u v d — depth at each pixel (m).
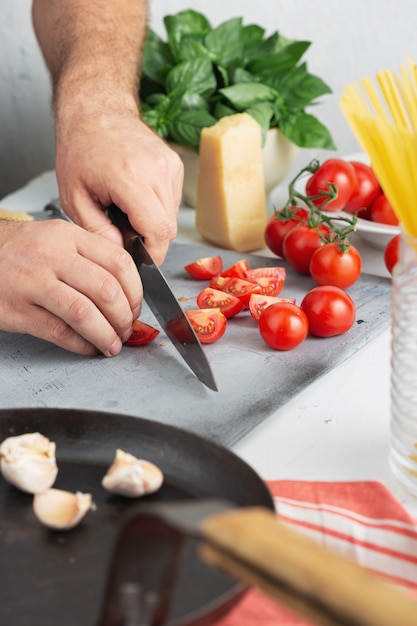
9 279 0.96
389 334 1.06
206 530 0.37
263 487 0.60
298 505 0.68
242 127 1.35
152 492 0.67
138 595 0.45
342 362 0.99
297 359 0.99
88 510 0.65
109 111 1.21
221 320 1.04
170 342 1.04
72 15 1.44
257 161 1.37
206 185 1.38
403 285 0.68
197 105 1.49
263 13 2.25
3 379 0.95
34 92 2.31
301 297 1.18
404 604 0.32
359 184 1.36
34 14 1.55
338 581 0.33
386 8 2.17
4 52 2.27
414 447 0.71
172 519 0.39
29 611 0.54
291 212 1.30
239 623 0.55
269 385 0.92
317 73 2.29
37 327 0.97
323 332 1.04
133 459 0.67
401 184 0.65
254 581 0.36
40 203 1.59
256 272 1.20
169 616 0.51
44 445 0.69
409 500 0.73
